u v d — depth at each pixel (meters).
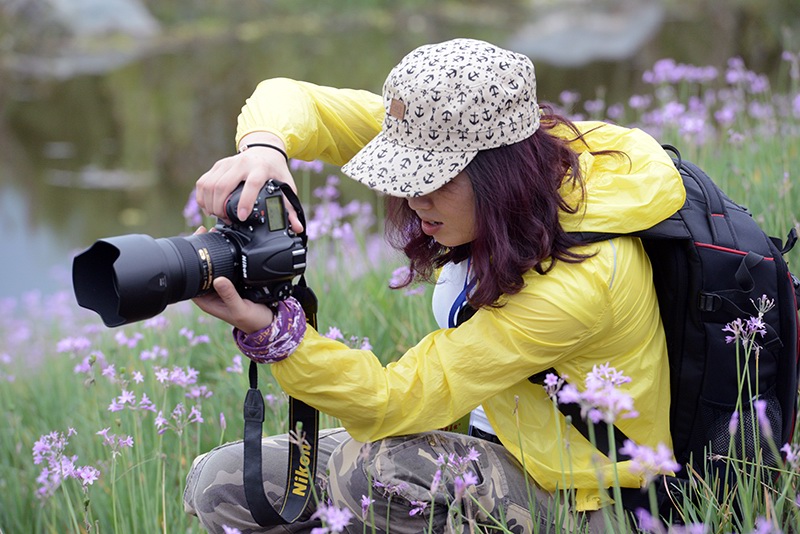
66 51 18.11
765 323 2.12
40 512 3.04
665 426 2.14
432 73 1.97
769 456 2.17
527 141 2.01
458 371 2.04
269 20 21.28
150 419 3.21
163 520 2.58
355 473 2.15
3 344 5.80
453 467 2.07
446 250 2.29
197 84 16.16
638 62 13.38
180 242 1.95
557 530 1.97
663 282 2.11
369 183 2.02
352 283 4.03
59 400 4.10
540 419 2.13
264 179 2.05
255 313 1.98
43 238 9.50
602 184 2.07
